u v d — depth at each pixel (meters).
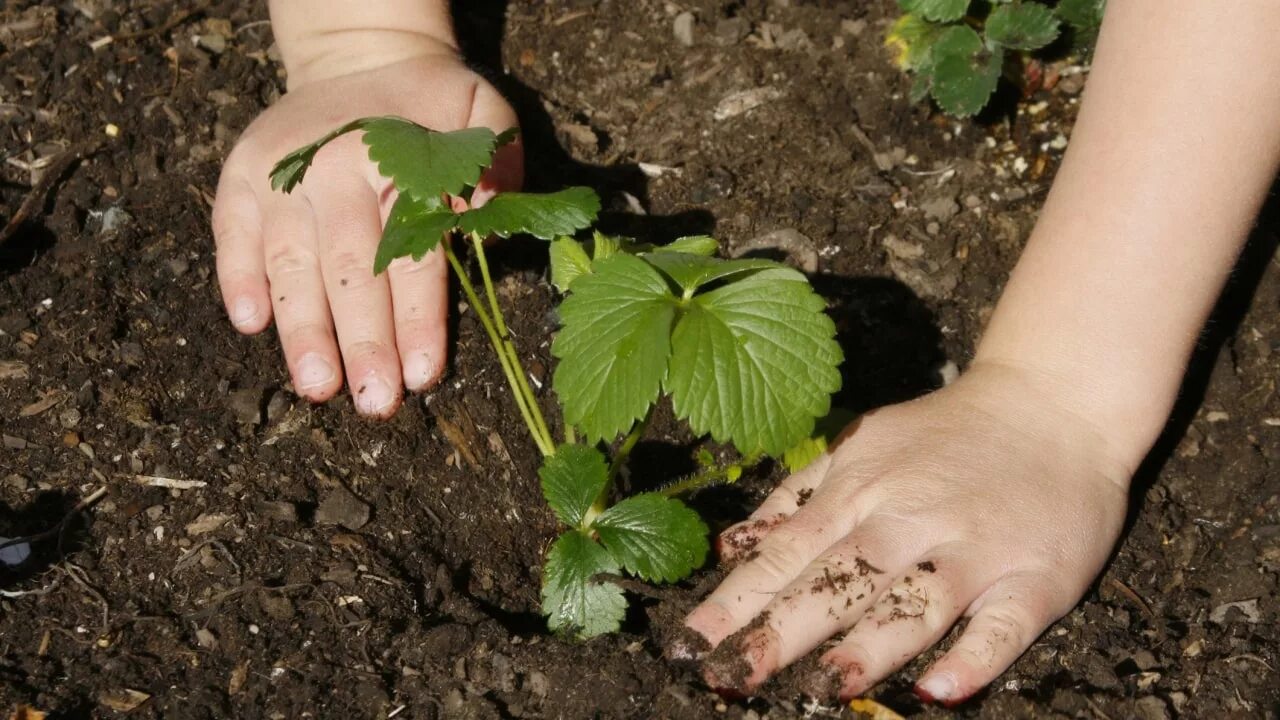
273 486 0.60
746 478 0.62
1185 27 0.57
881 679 0.54
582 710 0.55
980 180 0.69
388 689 0.56
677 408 0.54
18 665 0.56
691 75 0.71
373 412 0.61
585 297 0.55
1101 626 0.58
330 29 0.67
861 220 0.67
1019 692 0.56
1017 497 0.56
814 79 0.71
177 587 0.58
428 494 0.61
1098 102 0.59
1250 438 0.62
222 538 0.59
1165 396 0.58
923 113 0.70
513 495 0.61
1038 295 0.59
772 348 0.54
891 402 0.63
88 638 0.56
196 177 0.67
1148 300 0.58
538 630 0.59
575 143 0.69
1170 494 0.61
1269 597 0.59
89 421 0.61
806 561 0.56
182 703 0.55
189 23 0.71
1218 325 0.64
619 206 0.67
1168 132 0.57
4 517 0.59
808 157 0.69
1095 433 0.58
